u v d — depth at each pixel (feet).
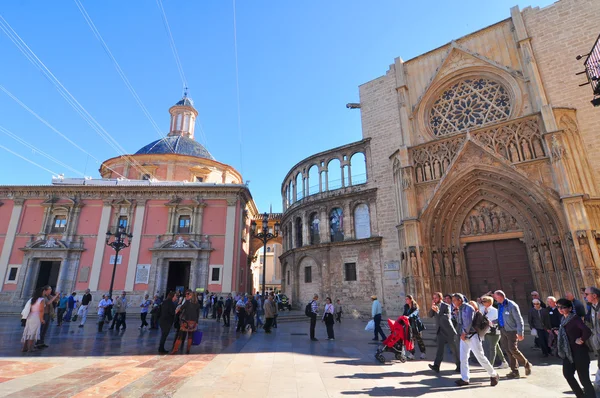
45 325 34.63
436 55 85.97
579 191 56.65
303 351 35.14
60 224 97.35
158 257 91.35
